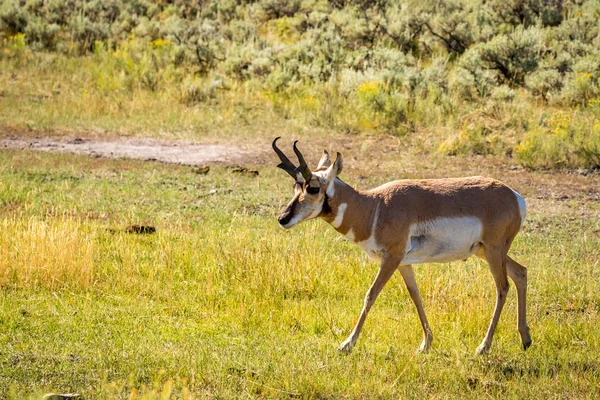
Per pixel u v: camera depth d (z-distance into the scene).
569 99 48.72
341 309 20.73
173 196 32.62
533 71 53.91
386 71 52.91
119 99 51.59
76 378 15.21
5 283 20.98
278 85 54.56
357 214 17.64
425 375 16.52
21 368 15.43
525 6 64.62
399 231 17.50
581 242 27.48
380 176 37.16
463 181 18.28
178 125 47.47
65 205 30.27
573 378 16.36
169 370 15.82
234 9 78.62
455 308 20.75
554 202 33.16
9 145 41.53
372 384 15.75
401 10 67.12
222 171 37.56
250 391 15.20
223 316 19.92
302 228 28.41
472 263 24.73
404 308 21.00
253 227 28.52
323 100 50.88
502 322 19.86
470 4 67.69
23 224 25.56
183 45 62.53
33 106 49.97
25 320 18.30
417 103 48.59
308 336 18.91
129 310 19.81
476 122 45.31
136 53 62.88
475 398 15.47
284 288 22.02
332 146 43.53
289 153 41.84
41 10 73.50
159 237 25.83
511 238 18.33
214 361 16.44
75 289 21.00
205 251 24.50
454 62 57.72
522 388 15.86
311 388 15.44
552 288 22.62
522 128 44.28
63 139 43.69
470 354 17.83
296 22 69.44
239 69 59.41
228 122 48.22
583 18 61.75
